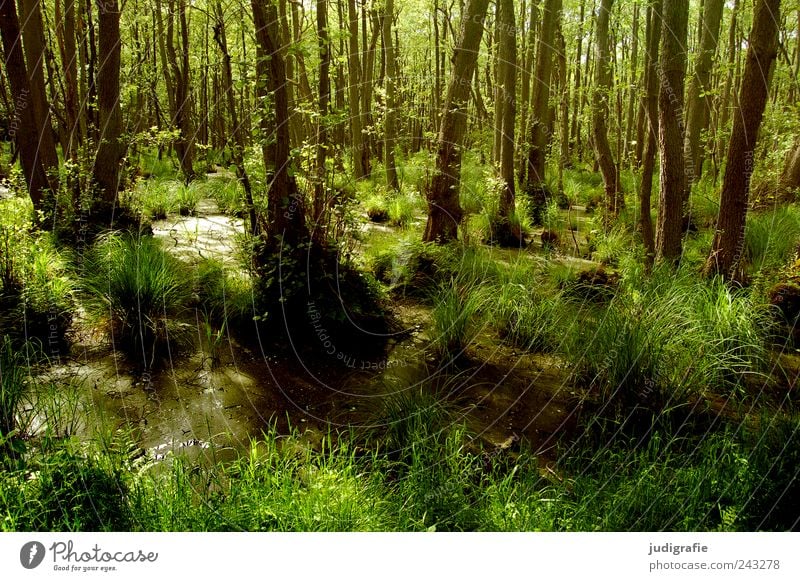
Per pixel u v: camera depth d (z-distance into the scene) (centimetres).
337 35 577
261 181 577
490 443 403
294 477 338
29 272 546
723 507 295
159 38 1504
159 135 875
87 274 591
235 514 283
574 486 331
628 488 313
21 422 371
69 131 920
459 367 523
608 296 637
